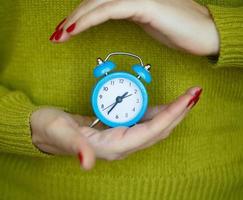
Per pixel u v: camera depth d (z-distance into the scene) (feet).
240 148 2.40
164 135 2.01
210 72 2.23
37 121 2.05
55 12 2.24
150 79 2.06
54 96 2.30
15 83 2.39
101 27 2.20
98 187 2.30
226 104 2.31
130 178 2.28
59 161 2.31
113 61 2.23
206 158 2.31
